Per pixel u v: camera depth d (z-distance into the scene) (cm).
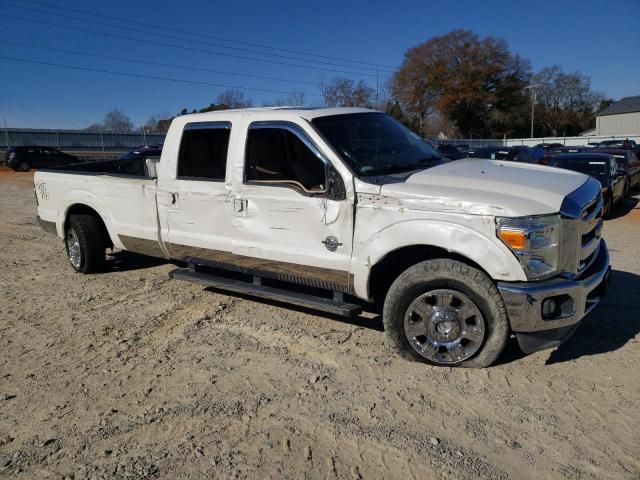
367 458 304
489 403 356
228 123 502
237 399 370
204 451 314
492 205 368
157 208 563
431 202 388
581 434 321
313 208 445
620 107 6625
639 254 761
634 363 406
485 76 6856
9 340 483
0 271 717
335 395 372
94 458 310
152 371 415
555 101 8681
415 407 354
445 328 396
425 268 394
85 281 663
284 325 500
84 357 444
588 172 1213
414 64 7012
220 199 505
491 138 7200
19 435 336
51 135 4378
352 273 432
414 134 545
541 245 363
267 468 298
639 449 306
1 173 3039
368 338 465
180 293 604
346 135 464
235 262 512
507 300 368
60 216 689
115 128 5616
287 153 476
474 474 288
